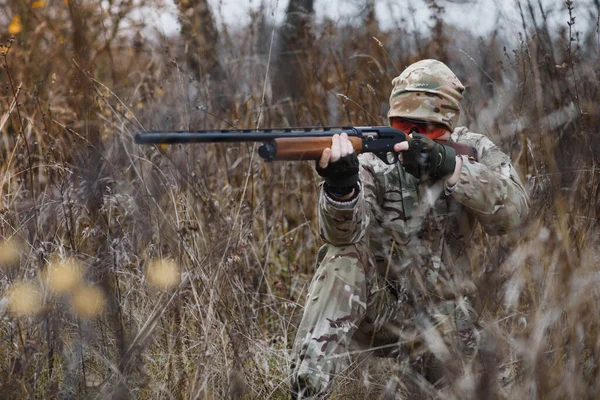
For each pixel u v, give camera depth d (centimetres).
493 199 469
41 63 797
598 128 545
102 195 516
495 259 487
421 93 483
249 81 848
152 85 800
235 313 510
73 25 750
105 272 453
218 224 547
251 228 627
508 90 612
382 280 488
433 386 431
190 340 477
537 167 548
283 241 692
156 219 520
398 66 873
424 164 455
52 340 440
